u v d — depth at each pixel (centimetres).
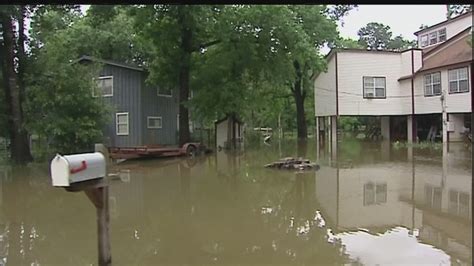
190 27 2314
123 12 2970
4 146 2530
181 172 1571
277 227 766
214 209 924
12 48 1862
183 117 2397
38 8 1941
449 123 2497
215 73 2436
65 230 782
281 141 3456
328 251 624
